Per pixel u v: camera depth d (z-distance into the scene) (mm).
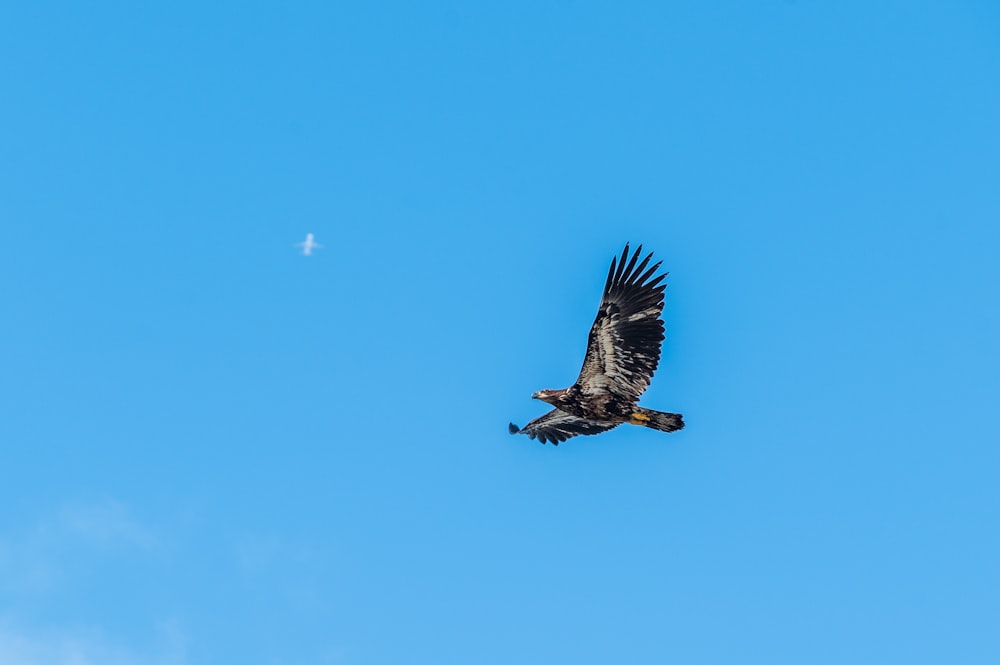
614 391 29078
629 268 29016
